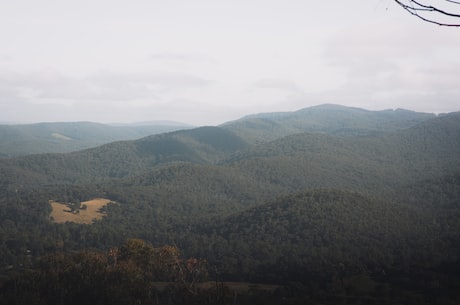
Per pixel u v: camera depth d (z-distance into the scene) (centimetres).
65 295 6412
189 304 3080
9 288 6675
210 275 8169
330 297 7275
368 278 8450
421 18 582
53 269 6988
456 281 7694
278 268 9044
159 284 6600
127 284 6191
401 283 8038
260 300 6769
